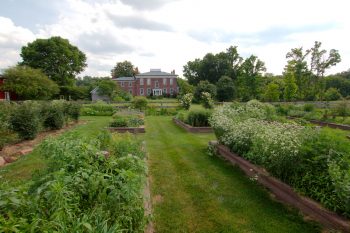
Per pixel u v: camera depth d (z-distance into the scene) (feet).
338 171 10.23
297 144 12.60
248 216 11.73
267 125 18.45
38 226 5.68
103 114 66.18
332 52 113.80
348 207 9.64
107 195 8.05
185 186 15.56
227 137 21.45
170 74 175.32
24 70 93.35
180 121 46.32
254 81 132.77
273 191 14.21
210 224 11.15
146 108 73.56
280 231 10.43
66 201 6.86
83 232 6.06
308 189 12.06
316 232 10.17
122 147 15.83
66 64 141.79
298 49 116.16
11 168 18.34
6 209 6.42
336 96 118.21
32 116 28.81
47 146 11.24
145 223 9.29
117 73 254.68
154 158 22.31
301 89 120.67
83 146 10.44
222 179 16.63
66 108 44.27
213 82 184.03
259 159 16.46
